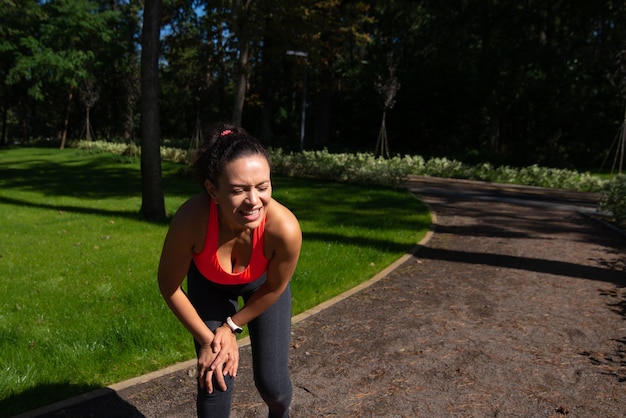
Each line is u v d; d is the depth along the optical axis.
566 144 33.53
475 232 8.73
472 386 3.35
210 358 2.08
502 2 28.55
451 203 12.53
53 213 9.89
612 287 5.62
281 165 17.30
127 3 37.16
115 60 33.06
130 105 29.88
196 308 2.26
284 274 2.11
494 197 14.18
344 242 7.35
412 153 33.75
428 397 3.20
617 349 3.96
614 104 29.77
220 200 1.86
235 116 17.47
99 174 17.41
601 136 30.16
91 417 2.89
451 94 35.41
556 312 4.79
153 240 7.48
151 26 8.75
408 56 37.88
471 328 4.36
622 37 27.58
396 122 36.34
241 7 17.09
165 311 4.43
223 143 1.83
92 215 9.62
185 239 1.99
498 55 29.16
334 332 4.23
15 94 40.03
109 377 3.34
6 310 4.50
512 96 31.44
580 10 28.11
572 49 28.81
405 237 7.88
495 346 3.99
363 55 38.56
